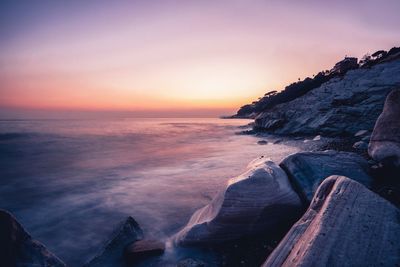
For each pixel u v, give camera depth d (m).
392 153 6.30
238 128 62.47
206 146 27.33
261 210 5.17
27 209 9.14
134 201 9.63
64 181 13.19
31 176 14.40
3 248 3.79
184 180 12.38
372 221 2.95
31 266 3.87
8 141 32.28
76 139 35.44
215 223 5.25
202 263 4.63
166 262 4.98
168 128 64.88
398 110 6.59
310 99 34.75
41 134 42.44
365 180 6.08
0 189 11.76
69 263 5.73
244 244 5.14
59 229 7.48
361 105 24.44
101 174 14.70
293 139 26.11
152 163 17.88
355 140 16.98
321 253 2.66
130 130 55.94
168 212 8.31
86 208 9.09
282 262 3.05
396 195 5.15
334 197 3.44
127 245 5.57
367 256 2.55
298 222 3.68
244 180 5.46
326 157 6.85
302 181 6.16
